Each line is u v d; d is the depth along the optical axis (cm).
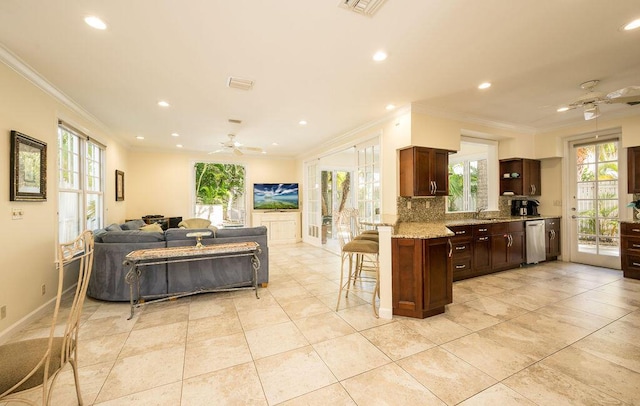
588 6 184
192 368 193
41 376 130
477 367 192
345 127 486
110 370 191
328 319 271
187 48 231
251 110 390
